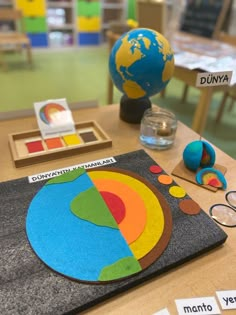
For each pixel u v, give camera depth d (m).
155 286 0.44
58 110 0.82
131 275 0.43
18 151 0.71
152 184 0.62
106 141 0.75
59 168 0.67
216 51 1.82
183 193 0.60
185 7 2.90
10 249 0.47
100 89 2.86
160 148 0.76
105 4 4.25
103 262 0.45
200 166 0.68
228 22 3.02
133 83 0.77
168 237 0.49
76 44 4.26
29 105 2.43
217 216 0.56
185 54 1.70
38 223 0.51
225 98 2.21
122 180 0.62
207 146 0.67
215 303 0.42
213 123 2.32
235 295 0.43
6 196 0.57
